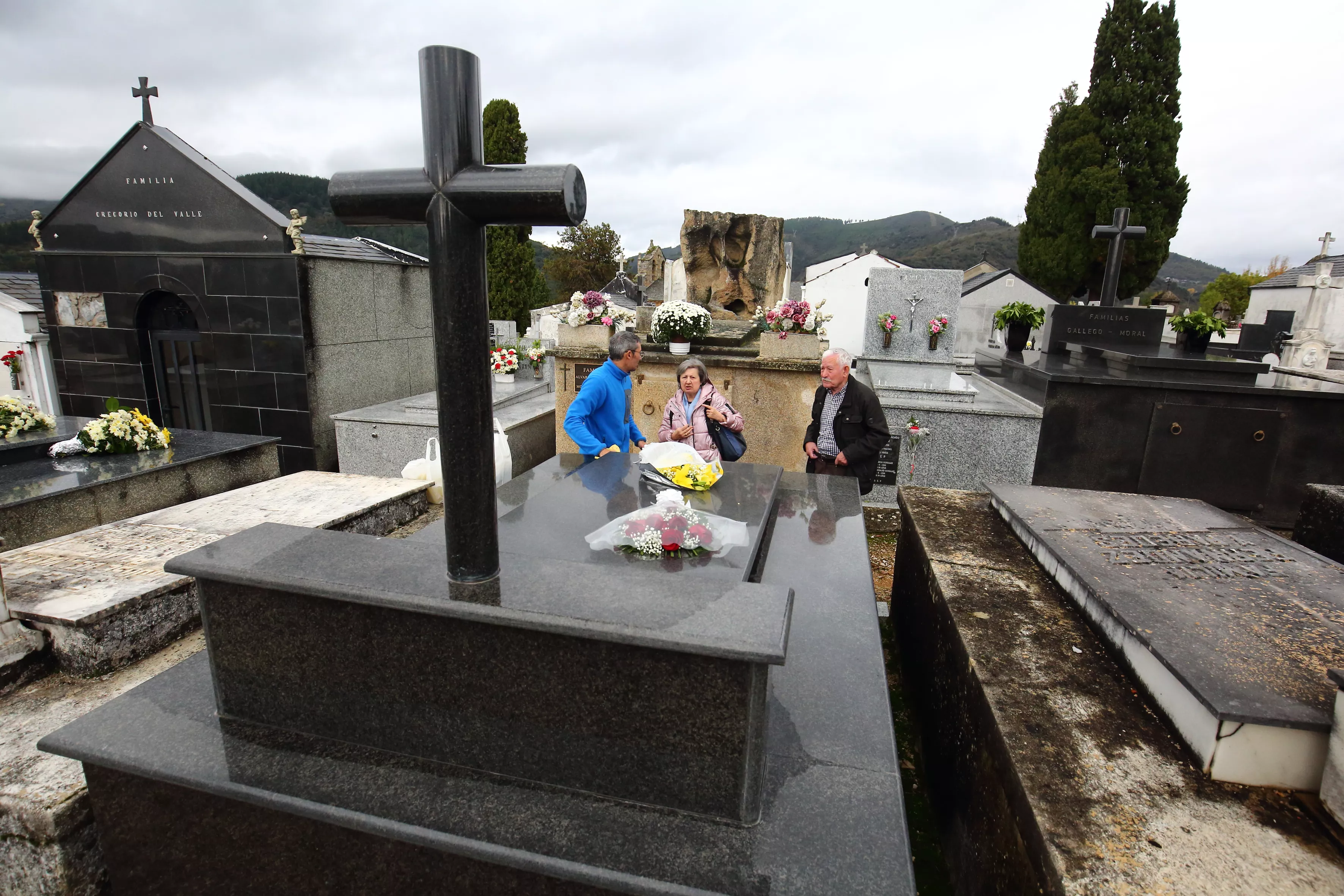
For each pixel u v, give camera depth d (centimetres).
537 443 784
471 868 148
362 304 833
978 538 344
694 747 146
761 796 157
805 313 670
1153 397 631
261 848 165
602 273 3794
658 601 152
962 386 710
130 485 470
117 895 188
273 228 734
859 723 191
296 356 761
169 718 184
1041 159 2231
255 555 174
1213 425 624
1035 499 369
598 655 145
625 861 139
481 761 163
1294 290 2752
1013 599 273
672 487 357
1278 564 270
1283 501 627
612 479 374
